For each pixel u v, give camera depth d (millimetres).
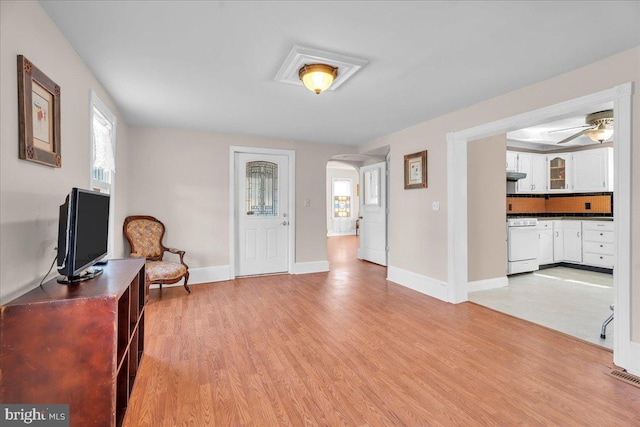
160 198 4199
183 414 1662
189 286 4246
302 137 4816
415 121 3908
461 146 3539
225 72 2486
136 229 3834
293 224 5016
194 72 2482
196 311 3260
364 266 5742
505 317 3096
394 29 1896
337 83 2658
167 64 2340
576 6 1674
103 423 1313
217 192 4512
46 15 1696
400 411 1691
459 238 3551
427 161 3875
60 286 1480
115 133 3191
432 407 1726
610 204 5305
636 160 2070
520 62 2320
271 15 1758
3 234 1312
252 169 4836
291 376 2037
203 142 4430
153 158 4164
